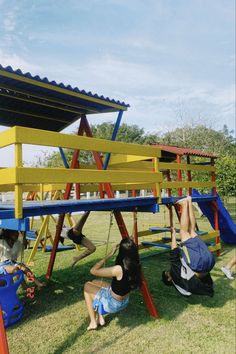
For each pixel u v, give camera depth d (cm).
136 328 419
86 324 428
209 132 2803
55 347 370
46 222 743
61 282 598
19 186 314
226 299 525
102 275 409
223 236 976
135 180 444
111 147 419
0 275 414
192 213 494
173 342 385
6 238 477
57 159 2367
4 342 291
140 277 419
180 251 477
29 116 615
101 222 1513
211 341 388
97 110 607
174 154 807
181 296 534
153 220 1566
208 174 1518
